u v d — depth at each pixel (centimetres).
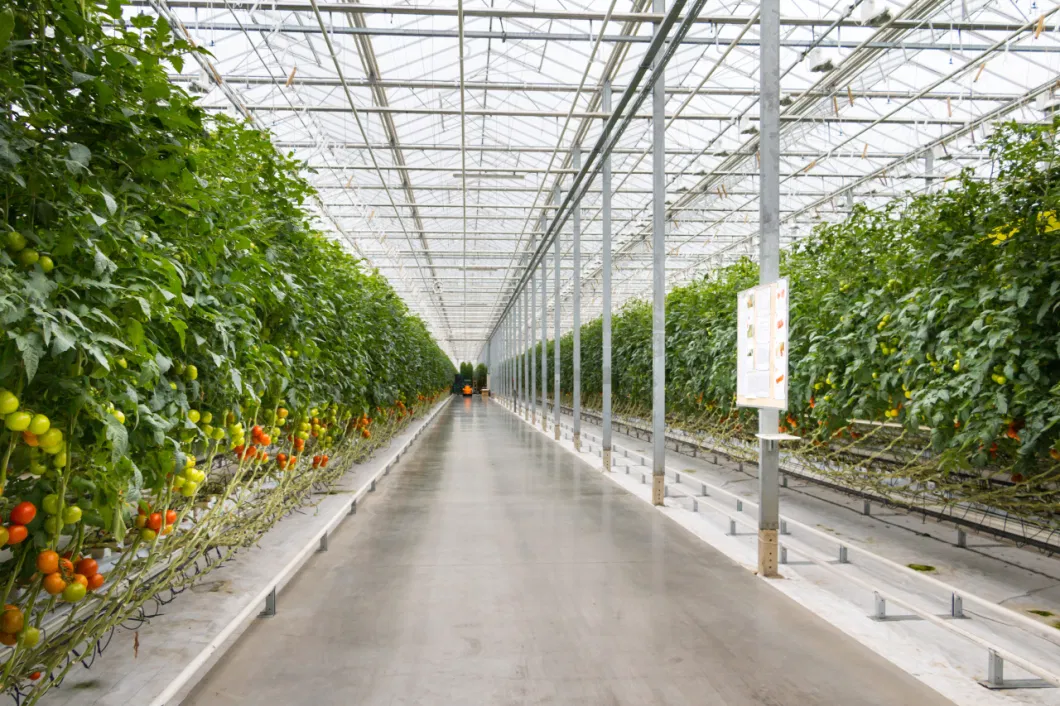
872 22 754
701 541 577
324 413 663
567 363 2830
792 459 805
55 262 195
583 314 3584
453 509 722
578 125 1188
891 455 672
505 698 291
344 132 1263
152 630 354
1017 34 816
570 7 877
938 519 609
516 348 3117
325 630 369
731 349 844
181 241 286
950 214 453
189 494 296
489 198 1764
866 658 333
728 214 1777
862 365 543
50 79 202
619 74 1038
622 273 2462
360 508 724
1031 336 396
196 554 400
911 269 501
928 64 998
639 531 616
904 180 1472
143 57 215
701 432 1115
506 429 2023
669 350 1147
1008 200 421
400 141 1334
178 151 230
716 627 374
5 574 223
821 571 487
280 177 471
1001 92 1076
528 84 955
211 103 941
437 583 455
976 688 299
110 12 211
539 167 1527
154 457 249
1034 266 402
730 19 761
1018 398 389
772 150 473
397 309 1219
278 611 399
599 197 1666
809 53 871
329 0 744
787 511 686
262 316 439
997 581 454
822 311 620
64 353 189
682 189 1489
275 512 537
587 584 454
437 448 1423
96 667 307
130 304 207
